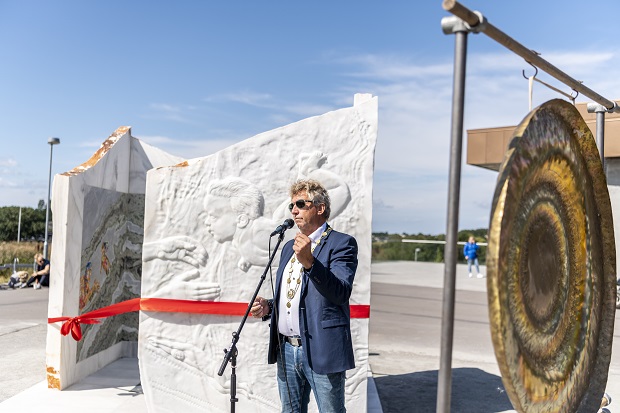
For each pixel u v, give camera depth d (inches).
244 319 149.0
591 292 126.9
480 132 609.3
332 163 195.9
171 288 195.3
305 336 134.8
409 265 1159.0
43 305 510.3
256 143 197.0
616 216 556.4
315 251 137.4
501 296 83.5
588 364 126.1
